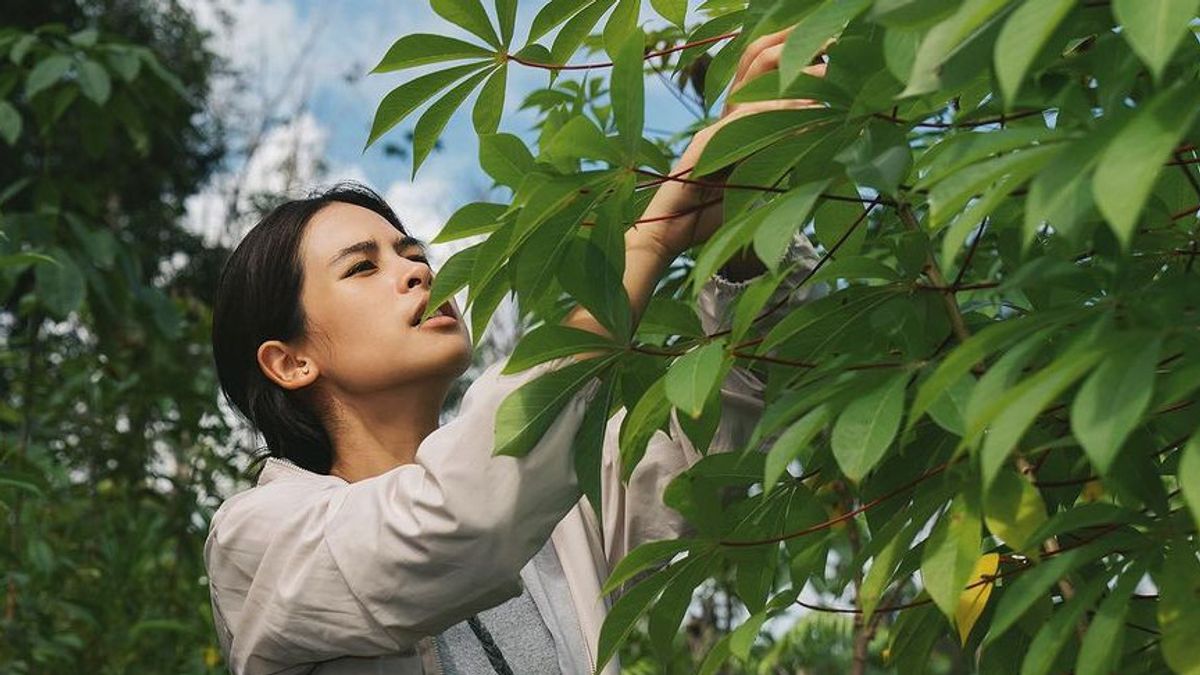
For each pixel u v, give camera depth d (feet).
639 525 4.72
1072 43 2.87
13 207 24.44
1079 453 3.22
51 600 10.09
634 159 2.87
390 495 3.92
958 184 2.18
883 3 2.15
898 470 3.29
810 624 9.81
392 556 3.79
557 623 4.56
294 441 4.87
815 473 3.37
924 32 2.29
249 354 4.93
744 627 3.11
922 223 3.24
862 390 2.54
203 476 11.33
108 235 9.66
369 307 4.63
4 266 5.82
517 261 3.04
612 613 3.33
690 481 3.32
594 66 3.42
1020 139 2.25
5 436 10.27
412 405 4.72
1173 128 1.84
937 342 3.16
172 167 31.81
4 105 9.16
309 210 4.87
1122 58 2.36
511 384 3.67
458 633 4.51
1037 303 3.16
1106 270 2.63
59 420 11.40
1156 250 2.93
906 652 3.49
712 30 3.48
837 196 3.05
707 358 2.67
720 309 4.23
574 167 3.16
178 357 12.49
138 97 9.96
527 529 3.63
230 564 4.34
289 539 4.13
